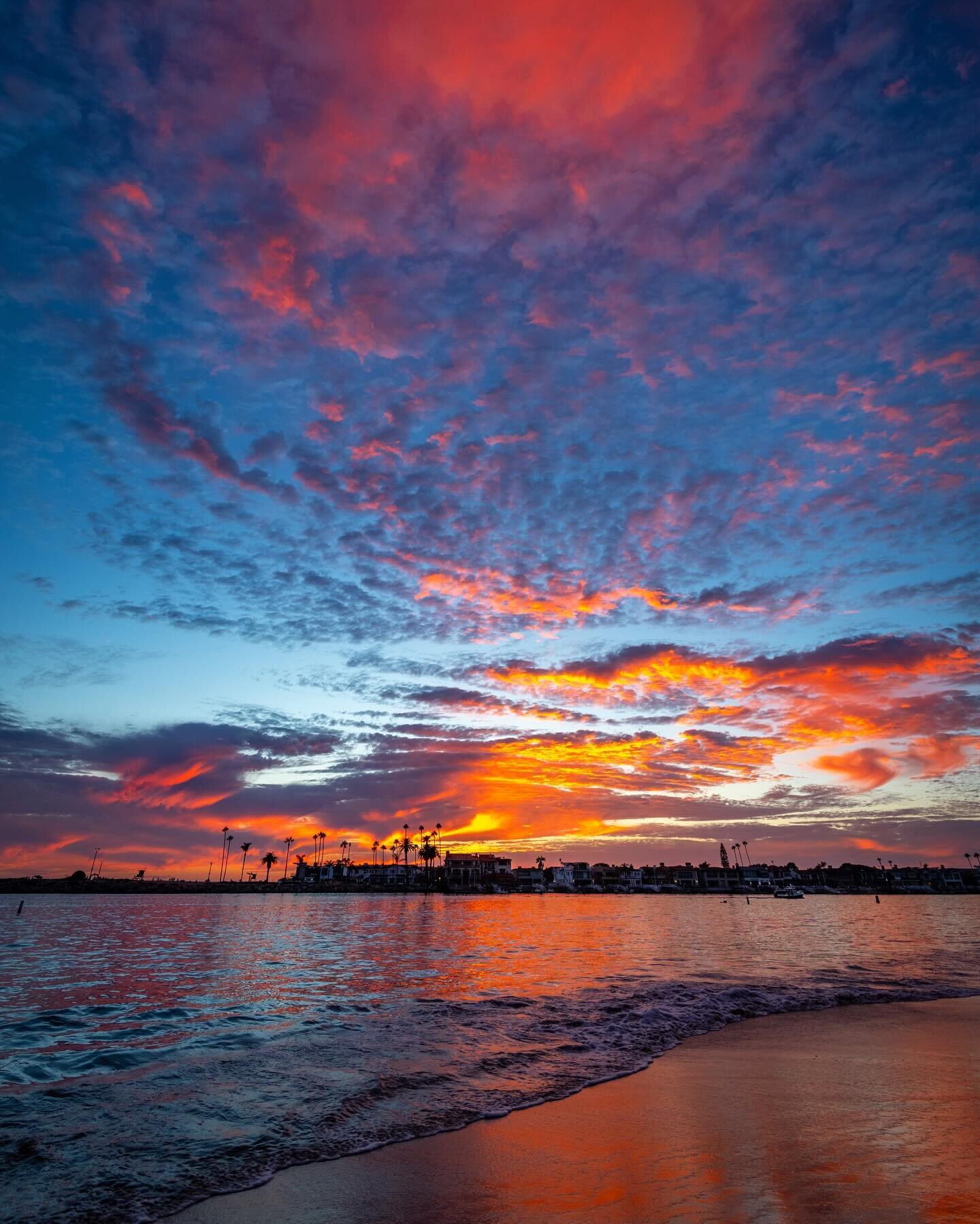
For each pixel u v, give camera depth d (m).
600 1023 13.38
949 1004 16.47
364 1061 10.16
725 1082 9.60
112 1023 13.02
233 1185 6.03
